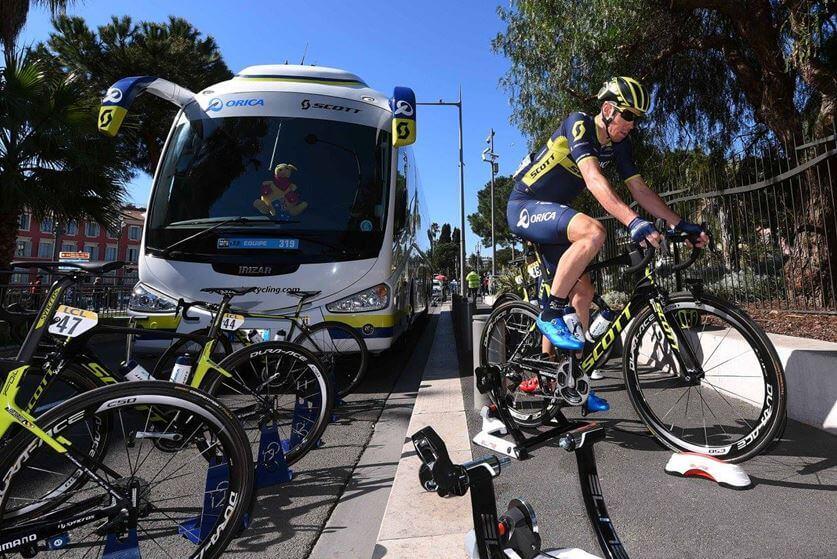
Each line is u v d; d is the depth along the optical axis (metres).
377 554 1.85
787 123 7.02
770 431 2.36
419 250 8.80
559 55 7.87
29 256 49.72
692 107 9.37
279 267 4.63
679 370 2.73
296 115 5.46
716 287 6.30
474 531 1.34
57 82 9.29
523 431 3.22
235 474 1.89
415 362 6.57
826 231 5.43
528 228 3.00
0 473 1.64
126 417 1.90
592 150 2.74
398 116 5.09
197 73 18.88
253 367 2.86
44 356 2.19
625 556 1.43
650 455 2.78
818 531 1.93
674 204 6.43
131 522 1.84
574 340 2.53
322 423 2.96
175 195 4.99
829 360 2.94
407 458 2.85
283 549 2.08
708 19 7.96
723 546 1.85
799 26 6.00
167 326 4.51
